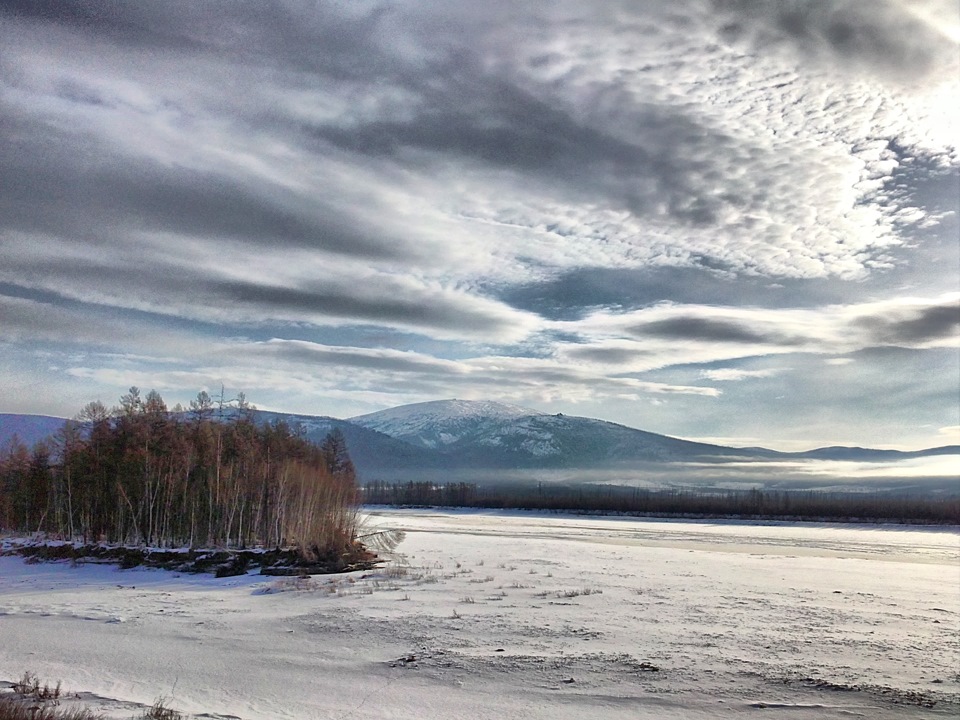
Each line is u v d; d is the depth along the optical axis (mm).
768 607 34500
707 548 77562
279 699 19266
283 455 64812
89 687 19500
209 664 22812
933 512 179250
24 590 38750
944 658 24531
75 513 57969
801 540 98938
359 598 35344
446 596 35938
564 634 27109
